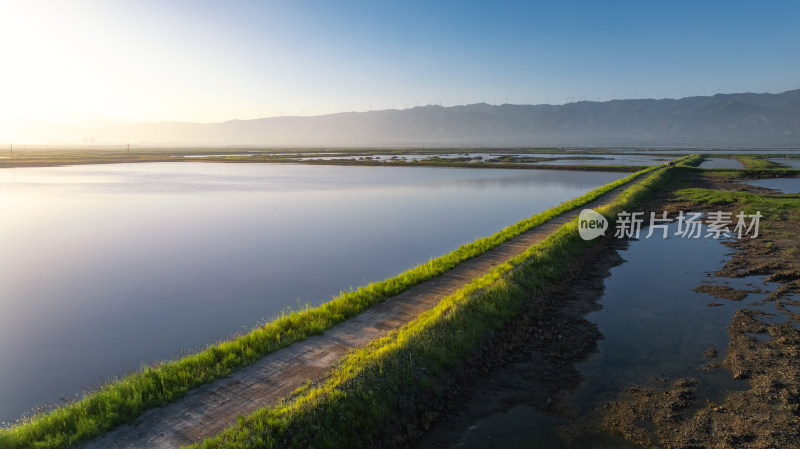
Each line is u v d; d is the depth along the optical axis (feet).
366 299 49.01
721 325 45.57
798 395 31.71
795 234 85.10
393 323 43.21
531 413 31.91
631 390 34.19
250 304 56.18
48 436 25.55
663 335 43.88
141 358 42.34
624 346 41.81
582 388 34.83
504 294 49.42
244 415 28.19
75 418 27.71
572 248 72.64
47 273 69.92
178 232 101.24
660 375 36.22
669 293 56.18
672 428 29.30
